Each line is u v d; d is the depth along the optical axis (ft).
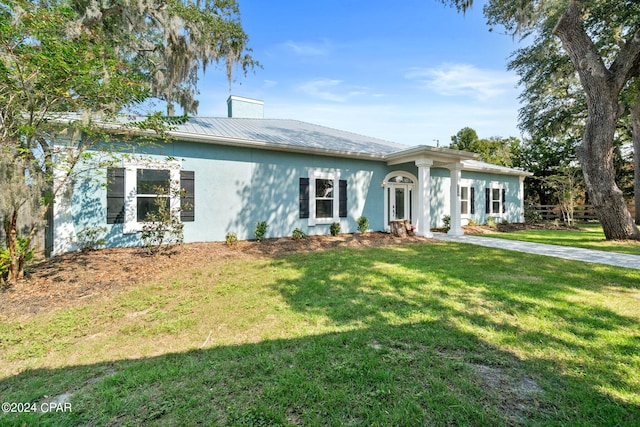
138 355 9.27
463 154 35.94
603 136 32.14
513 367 8.09
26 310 12.94
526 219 59.62
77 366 8.74
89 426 6.22
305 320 11.45
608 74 31.45
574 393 6.96
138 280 17.20
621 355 8.62
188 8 27.37
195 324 11.37
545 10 33.12
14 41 13.37
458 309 12.27
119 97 17.02
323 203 36.14
